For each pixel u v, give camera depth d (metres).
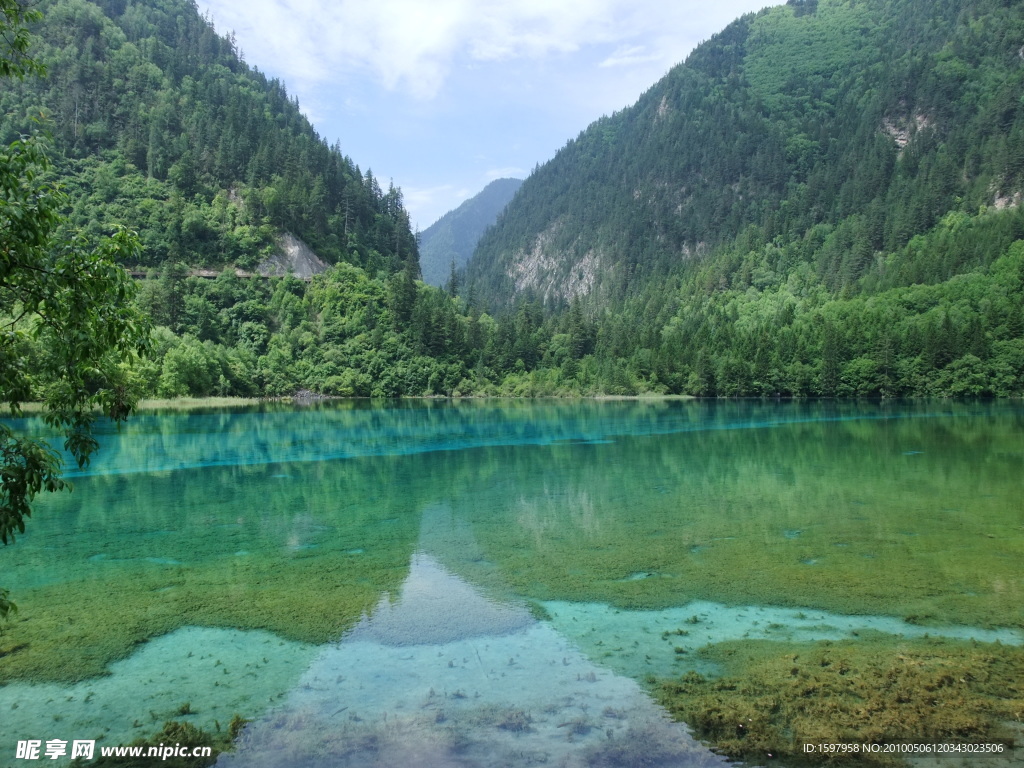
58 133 145.00
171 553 21.50
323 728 10.70
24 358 8.45
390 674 12.71
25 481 7.88
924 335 119.88
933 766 9.32
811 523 24.72
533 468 39.97
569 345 153.25
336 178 181.12
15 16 7.95
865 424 69.31
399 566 19.98
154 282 119.25
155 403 95.56
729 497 30.05
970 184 196.00
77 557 20.98
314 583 18.38
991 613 15.50
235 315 133.50
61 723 10.88
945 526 23.92
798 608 16.08
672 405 110.12
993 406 98.12
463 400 127.62
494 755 9.87
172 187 147.62
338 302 143.25
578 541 22.69
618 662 13.14
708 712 10.96
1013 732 10.16
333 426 68.56
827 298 174.50
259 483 34.97
